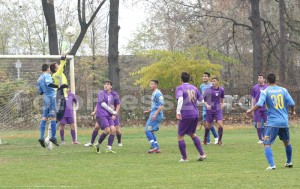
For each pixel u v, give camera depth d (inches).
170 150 1747.0
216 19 4517.7
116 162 1403.8
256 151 1670.8
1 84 2118.6
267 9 4909.0
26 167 1311.5
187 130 1396.4
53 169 1264.8
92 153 1667.1
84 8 3329.2
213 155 1556.3
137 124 3368.6
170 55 3545.8
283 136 1238.3
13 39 6240.2
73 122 2049.7
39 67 2151.8
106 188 973.2
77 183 1037.8
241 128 3078.2
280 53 4259.4
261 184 995.9
